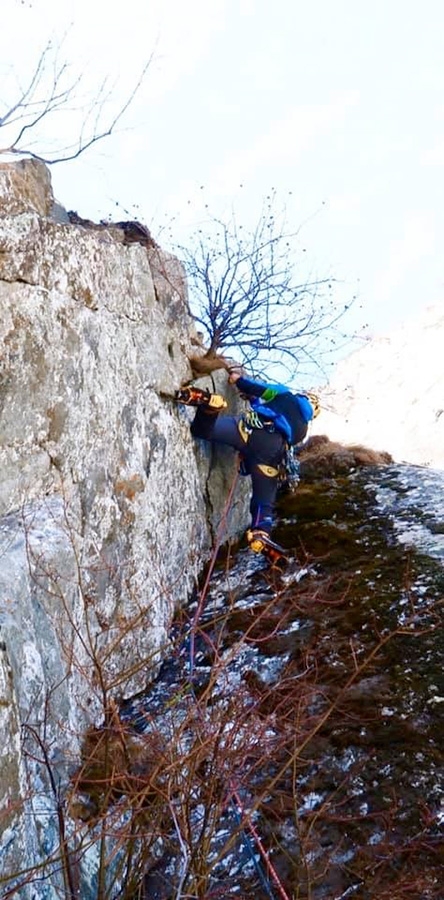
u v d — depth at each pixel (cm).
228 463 686
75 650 440
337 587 579
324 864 379
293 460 676
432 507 678
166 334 635
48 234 471
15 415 432
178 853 366
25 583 386
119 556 512
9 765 326
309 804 407
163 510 586
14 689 348
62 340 471
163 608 561
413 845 376
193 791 379
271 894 357
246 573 632
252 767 358
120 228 672
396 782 409
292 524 688
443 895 356
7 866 312
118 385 539
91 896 370
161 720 460
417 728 438
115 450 526
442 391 1947
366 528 661
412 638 505
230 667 515
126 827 334
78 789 400
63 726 400
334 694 469
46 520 435
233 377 670
